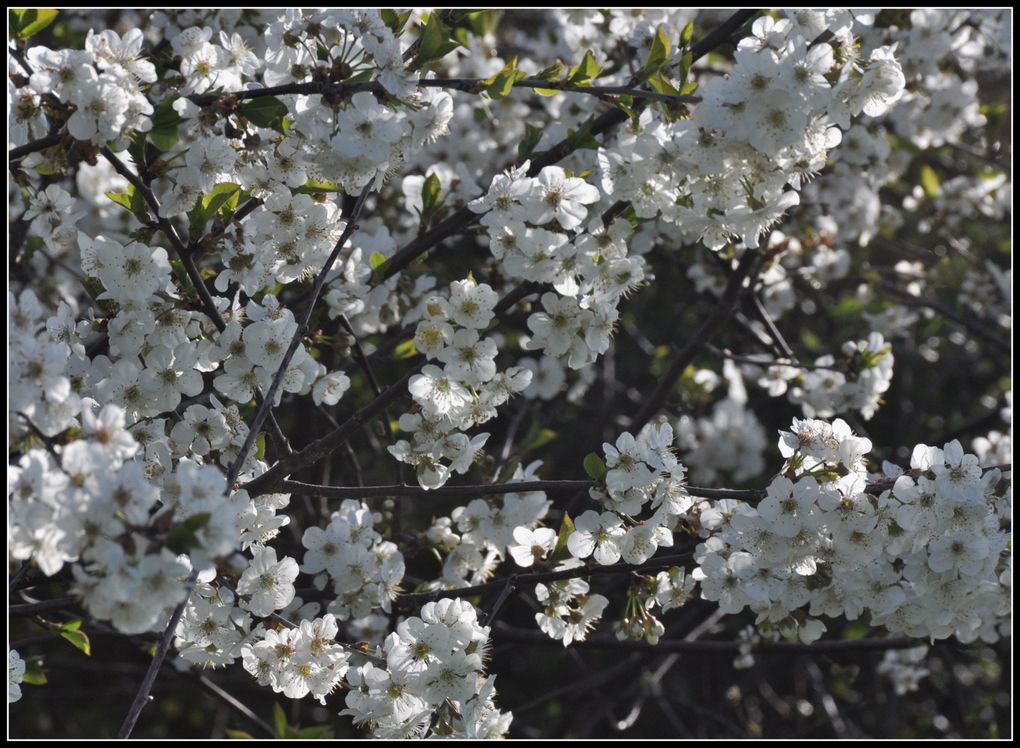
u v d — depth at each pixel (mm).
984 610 3490
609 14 4707
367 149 2881
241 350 3084
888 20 4703
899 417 7645
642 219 3238
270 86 3213
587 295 3090
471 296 2994
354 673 2998
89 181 5203
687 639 5379
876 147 5430
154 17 3996
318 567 3482
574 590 3238
